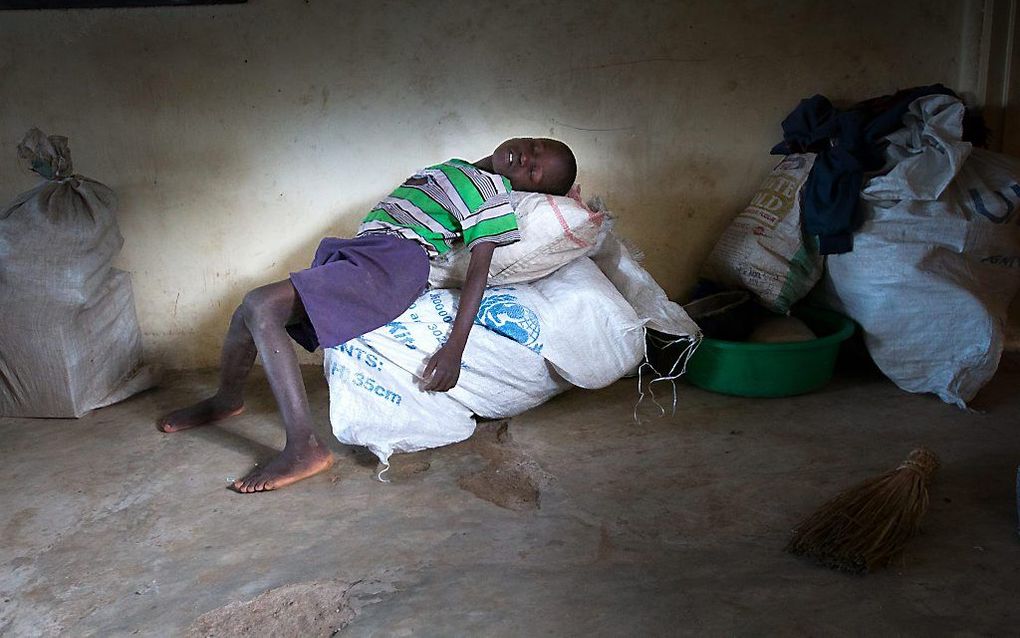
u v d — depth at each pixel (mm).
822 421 2768
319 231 3350
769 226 3125
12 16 3100
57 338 2859
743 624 1742
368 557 2037
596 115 3297
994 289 2943
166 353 3445
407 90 3227
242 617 1823
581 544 2072
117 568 2029
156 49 3146
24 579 1996
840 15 3264
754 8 3238
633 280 2977
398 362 2576
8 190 3281
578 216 2750
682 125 3332
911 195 2904
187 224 3320
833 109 3176
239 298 3398
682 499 2283
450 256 2721
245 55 3162
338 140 3260
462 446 2666
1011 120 3289
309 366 3436
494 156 2789
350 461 2580
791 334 3035
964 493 2258
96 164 3250
